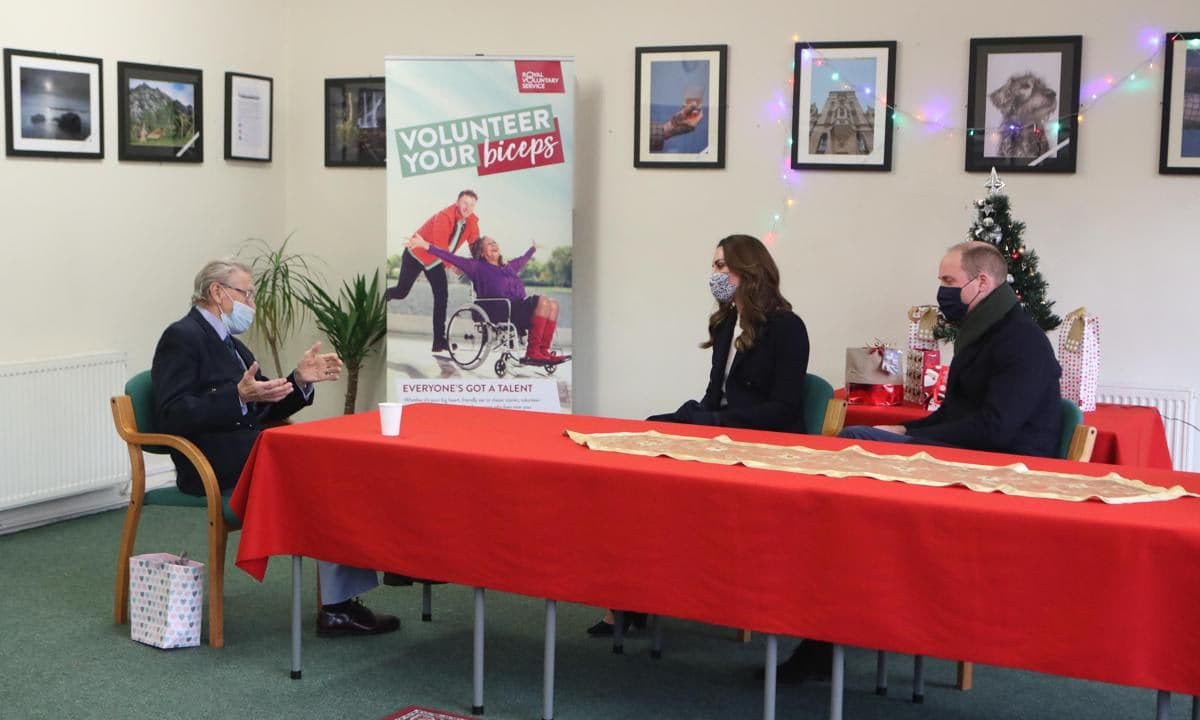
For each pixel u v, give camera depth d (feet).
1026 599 8.29
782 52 18.44
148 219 18.79
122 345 18.43
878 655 11.30
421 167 18.80
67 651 12.14
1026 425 12.20
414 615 13.47
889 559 8.68
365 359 21.49
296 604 11.35
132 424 12.76
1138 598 7.97
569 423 12.06
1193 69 16.21
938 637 8.58
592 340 20.11
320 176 21.53
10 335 16.72
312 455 10.98
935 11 17.52
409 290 19.02
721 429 11.89
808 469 9.68
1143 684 8.02
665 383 19.70
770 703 9.27
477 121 18.67
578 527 9.80
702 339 19.36
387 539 10.69
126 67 18.25
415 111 18.74
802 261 18.58
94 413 17.35
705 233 19.19
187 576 12.18
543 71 18.54
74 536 16.56
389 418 10.96
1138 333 16.79
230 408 12.55
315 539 11.08
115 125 18.15
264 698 10.96
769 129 18.63
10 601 13.73
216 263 13.38
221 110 20.12
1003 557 8.32
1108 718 10.84
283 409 13.60
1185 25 16.25
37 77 16.85
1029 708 11.05
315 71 21.38
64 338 17.49
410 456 10.49
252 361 14.12
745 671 11.93
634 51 19.34
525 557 10.05
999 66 17.19
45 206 17.12
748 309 13.83
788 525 9.00
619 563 9.66
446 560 10.41
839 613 8.87
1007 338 12.36
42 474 16.65
